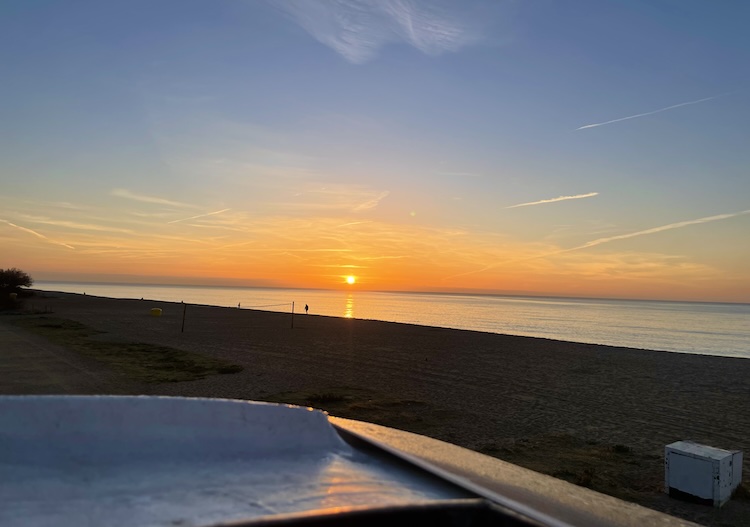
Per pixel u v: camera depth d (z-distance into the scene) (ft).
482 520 4.22
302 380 46.83
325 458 7.22
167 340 74.64
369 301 519.19
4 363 49.88
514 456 26.81
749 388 47.24
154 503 5.43
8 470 5.81
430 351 70.64
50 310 127.54
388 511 3.99
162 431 6.99
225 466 6.58
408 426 32.48
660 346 132.36
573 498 8.07
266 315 135.54
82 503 5.32
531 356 67.67
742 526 18.10
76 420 6.73
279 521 3.67
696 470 20.31
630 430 32.78
